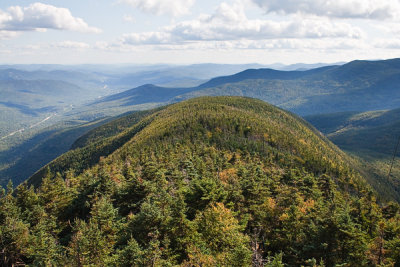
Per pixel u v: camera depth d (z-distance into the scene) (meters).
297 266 38.06
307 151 173.12
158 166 76.12
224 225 40.38
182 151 117.00
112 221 45.97
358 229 37.19
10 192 57.28
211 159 102.62
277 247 44.53
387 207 63.94
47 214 53.53
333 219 36.66
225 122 187.50
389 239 41.84
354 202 56.47
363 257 36.06
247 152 134.38
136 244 33.75
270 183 69.50
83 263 36.22
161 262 32.62
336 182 133.38
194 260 34.91
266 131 186.88
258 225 47.69
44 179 68.81
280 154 149.62
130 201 54.19
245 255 32.50
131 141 176.12
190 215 47.97
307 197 67.19
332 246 36.47
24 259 45.50
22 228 43.38
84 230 38.84
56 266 37.94
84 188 62.84
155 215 39.28
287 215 45.72
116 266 34.09
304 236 40.50
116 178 73.06
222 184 56.44
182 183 62.28
